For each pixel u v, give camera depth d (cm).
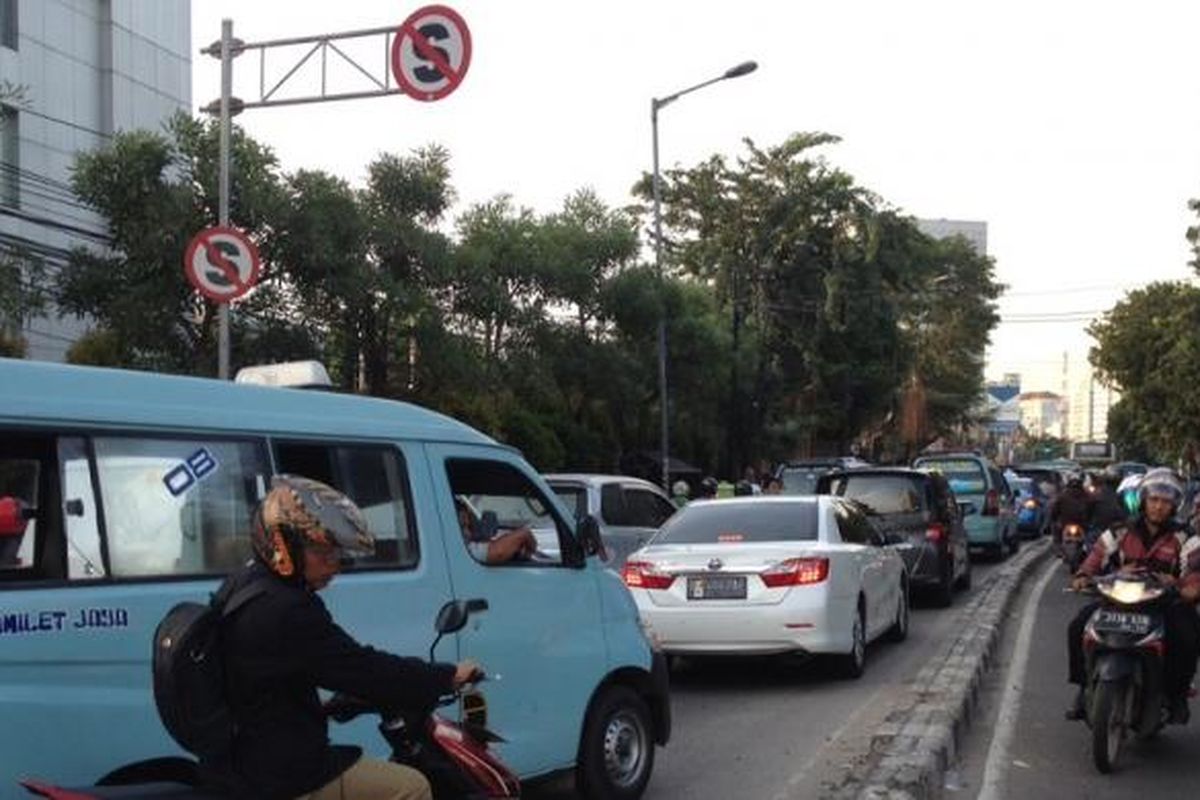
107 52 2652
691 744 894
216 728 365
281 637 364
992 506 2367
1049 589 1975
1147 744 889
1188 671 829
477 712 598
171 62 2866
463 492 641
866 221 4434
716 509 1190
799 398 4612
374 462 587
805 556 1081
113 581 473
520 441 2495
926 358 6519
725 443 3931
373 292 1759
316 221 1680
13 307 1591
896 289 4709
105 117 2648
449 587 603
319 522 371
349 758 390
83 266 1691
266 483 530
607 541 1327
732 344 3753
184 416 509
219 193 1556
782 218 4378
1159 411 5491
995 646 1337
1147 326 5556
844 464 2834
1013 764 837
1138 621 800
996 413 8212
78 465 471
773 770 810
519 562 653
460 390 2041
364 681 380
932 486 1716
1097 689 796
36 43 2461
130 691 469
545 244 2309
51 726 446
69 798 370
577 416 2925
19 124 2392
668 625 1091
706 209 4412
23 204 2381
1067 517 1852
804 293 4503
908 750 788
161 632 370
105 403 484
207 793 379
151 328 1639
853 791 689
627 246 2458
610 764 696
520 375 2261
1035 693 1090
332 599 548
